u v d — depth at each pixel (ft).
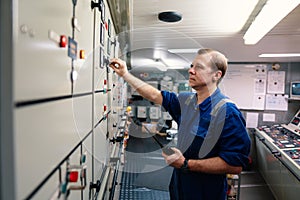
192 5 5.46
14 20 1.27
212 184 4.29
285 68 14.34
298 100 14.10
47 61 1.80
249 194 11.63
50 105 1.88
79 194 2.77
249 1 5.11
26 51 1.45
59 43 2.08
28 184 1.50
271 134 12.11
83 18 2.96
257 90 14.66
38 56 1.63
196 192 4.33
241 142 3.88
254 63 14.61
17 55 1.32
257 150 14.21
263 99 14.65
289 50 10.32
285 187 8.81
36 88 1.60
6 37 1.22
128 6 5.31
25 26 1.43
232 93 14.84
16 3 1.31
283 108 14.42
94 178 3.73
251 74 14.69
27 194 1.49
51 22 1.88
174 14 5.85
